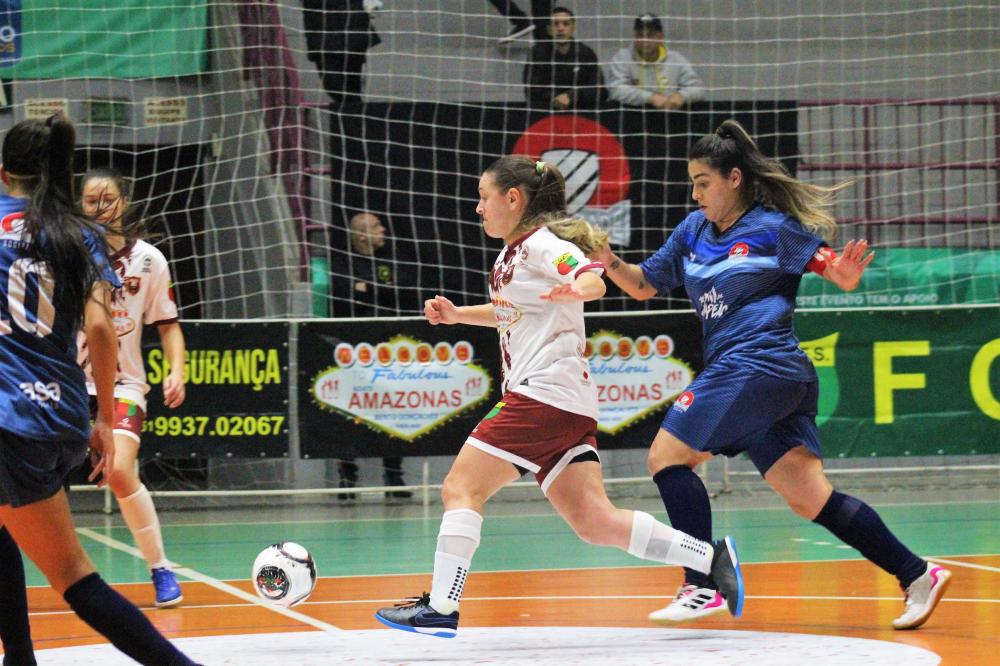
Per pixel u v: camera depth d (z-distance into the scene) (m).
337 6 28.81
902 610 13.99
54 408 9.02
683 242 13.85
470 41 30.39
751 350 12.95
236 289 28.44
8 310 9.01
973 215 31.58
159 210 28.95
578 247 11.66
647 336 25.61
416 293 27.33
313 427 25.17
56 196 9.37
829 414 25.97
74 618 14.21
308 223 28.86
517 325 11.66
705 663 10.77
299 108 27.95
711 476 29.02
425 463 26.55
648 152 27.59
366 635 12.70
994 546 19.83
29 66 27.19
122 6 27.50
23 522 9.09
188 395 24.75
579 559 19.06
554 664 10.85
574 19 28.42
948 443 26.27
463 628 13.09
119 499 14.91
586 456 11.76
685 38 31.47
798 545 20.20
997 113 31.73
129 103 27.67
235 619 13.92
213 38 27.84
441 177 27.25
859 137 31.56
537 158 27.44
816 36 31.84
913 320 26.16
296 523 24.34
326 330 25.22
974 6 31.41
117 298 15.22
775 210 13.34
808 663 10.71
